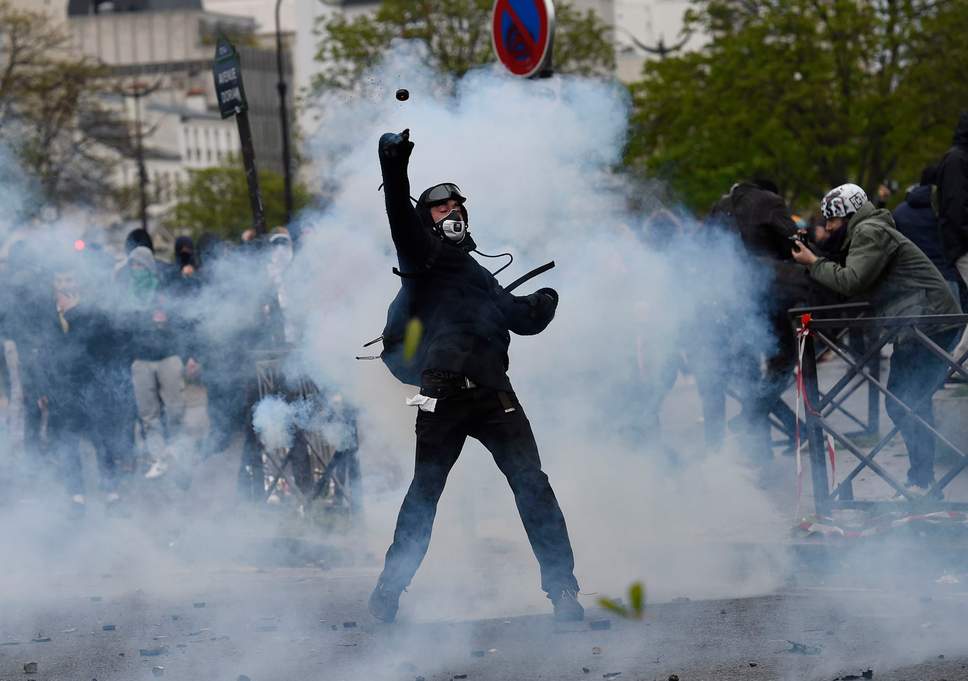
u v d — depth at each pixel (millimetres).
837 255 15820
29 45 78938
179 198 122625
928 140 59969
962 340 14836
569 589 12125
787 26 60250
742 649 11070
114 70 83812
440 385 11883
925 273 15328
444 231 12078
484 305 12062
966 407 17141
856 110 59906
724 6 63812
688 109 61938
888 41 59406
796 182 63469
